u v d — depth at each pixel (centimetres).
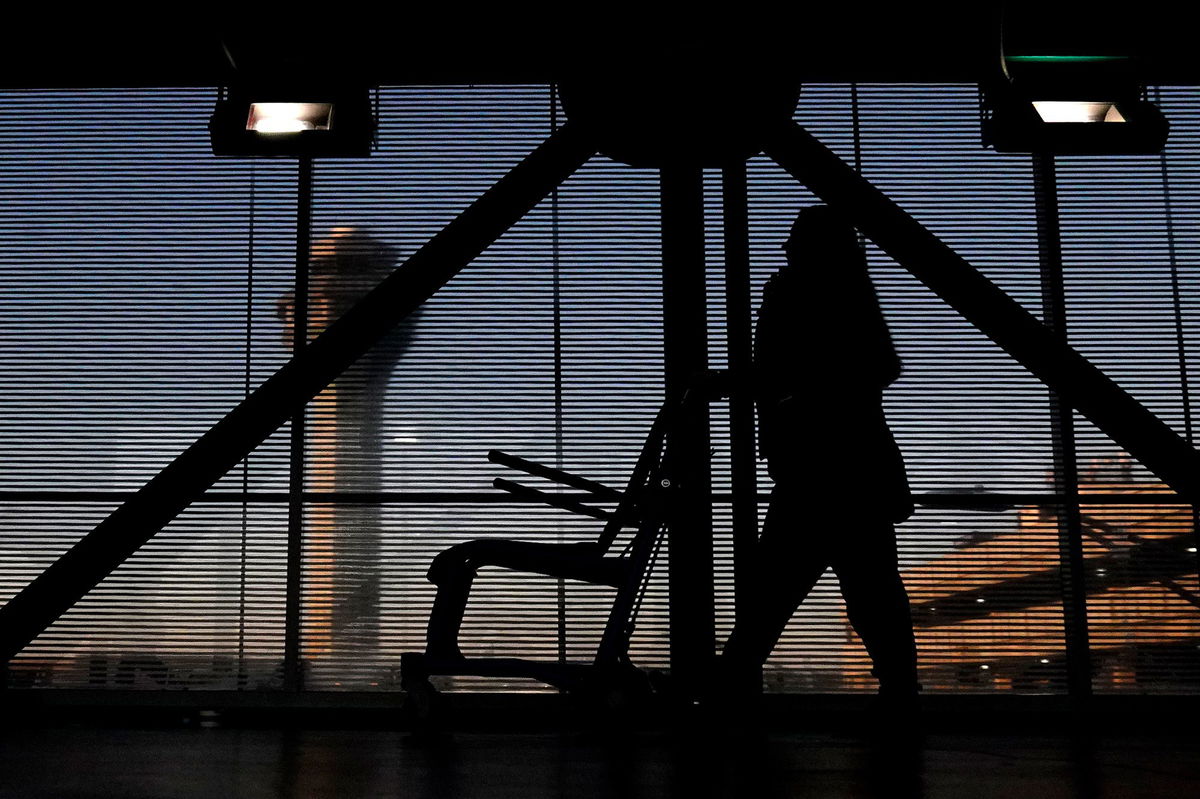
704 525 407
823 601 406
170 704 403
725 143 416
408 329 425
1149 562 409
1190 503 407
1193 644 404
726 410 413
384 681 406
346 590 412
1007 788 181
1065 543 411
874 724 315
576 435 420
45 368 425
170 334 429
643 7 399
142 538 394
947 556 412
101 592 409
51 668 404
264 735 328
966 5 440
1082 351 426
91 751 266
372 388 422
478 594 407
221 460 397
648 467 332
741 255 429
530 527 416
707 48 397
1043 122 401
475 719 392
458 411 422
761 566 322
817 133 440
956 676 405
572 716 392
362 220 438
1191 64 445
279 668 407
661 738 315
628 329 425
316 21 438
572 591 407
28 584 407
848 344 319
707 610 401
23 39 445
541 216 431
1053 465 415
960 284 409
